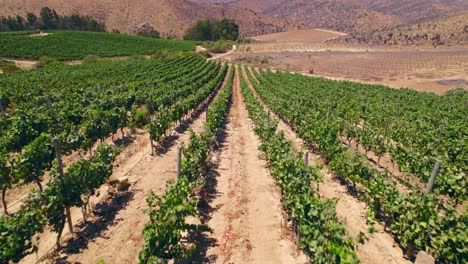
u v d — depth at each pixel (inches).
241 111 1176.2
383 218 425.4
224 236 381.1
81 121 733.9
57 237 346.0
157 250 289.0
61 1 6619.1
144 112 834.8
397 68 2460.6
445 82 1887.3
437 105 1072.8
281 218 421.7
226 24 5974.4
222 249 357.4
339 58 3112.7
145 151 664.4
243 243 366.9
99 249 350.6
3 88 1032.8
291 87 1488.7
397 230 347.6
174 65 2333.9
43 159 449.4
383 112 891.4
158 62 2425.0
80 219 405.4
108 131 650.2
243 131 884.0
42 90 1053.2
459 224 295.0
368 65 2664.9
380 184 390.0
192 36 5895.7
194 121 987.9
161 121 672.4
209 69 2354.8
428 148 581.3
